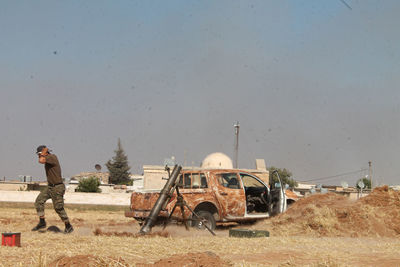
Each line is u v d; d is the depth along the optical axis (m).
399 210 11.39
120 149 76.69
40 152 10.38
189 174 13.06
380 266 5.88
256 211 13.91
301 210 12.38
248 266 5.59
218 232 11.80
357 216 11.10
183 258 5.61
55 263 5.32
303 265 5.83
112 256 5.77
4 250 6.62
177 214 11.84
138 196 12.31
